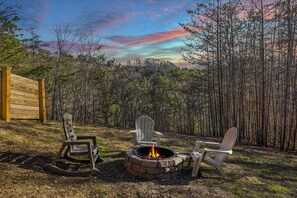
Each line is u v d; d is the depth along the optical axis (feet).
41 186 9.68
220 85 36.50
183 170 13.66
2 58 29.78
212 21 37.52
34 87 23.56
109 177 11.62
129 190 10.13
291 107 30.25
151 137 17.94
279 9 30.17
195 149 14.71
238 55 36.22
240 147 24.73
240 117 34.88
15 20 28.71
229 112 35.83
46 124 23.94
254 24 34.37
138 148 14.10
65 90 57.67
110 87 71.05
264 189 11.52
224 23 36.29
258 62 34.47
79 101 62.95
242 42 36.27
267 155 20.76
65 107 58.23
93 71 63.21
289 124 30.58
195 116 65.26
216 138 32.86
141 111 80.84
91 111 71.72
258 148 26.03
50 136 19.19
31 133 18.56
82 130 25.48
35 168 11.70
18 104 20.43
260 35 33.09
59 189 9.61
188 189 10.64
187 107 66.85
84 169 12.67
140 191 10.09
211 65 41.24
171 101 76.84
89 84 65.72
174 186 10.98
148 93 78.79
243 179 12.82
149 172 11.71
